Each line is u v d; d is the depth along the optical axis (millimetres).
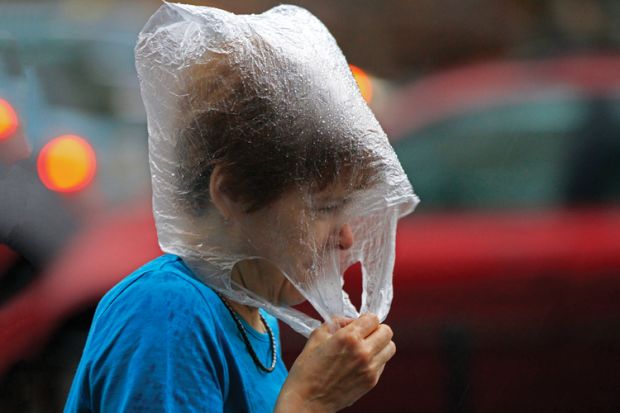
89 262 11914
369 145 5340
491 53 33812
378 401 12562
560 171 13930
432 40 34938
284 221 5227
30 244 11602
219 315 5168
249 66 5090
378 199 5461
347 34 35125
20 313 11477
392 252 5820
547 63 15906
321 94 5191
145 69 5285
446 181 14039
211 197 5203
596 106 14336
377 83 22812
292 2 32250
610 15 33625
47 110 13234
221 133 5090
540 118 14406
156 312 4926
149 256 12211
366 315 5398
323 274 5375
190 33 5199
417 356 12469
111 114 13922
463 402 12336
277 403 5172
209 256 5285
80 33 15375
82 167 12602
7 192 11680
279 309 5492
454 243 13023
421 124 14805
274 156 5109
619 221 13211
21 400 11352
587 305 12695
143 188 13055
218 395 4934
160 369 4777
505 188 13883
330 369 5207
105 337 4969
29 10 16375
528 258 12867
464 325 12445
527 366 12531
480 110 14711
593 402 12547
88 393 5031
